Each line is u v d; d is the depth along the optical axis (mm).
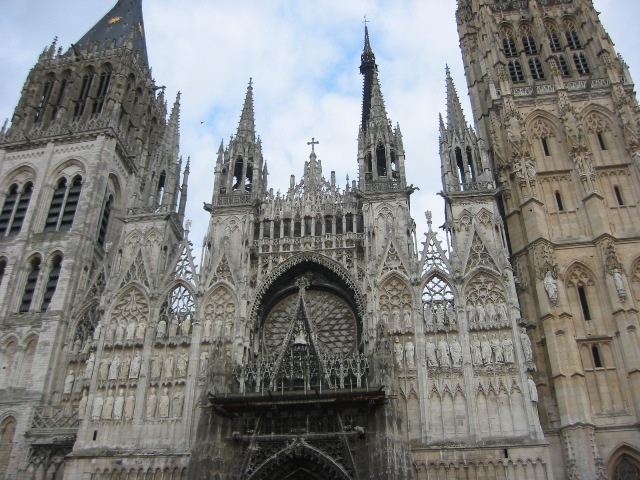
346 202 55625
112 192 66688
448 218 52062
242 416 42938
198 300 50344
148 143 76125
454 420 42812
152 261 54438
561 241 52906
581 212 54438
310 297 52719
